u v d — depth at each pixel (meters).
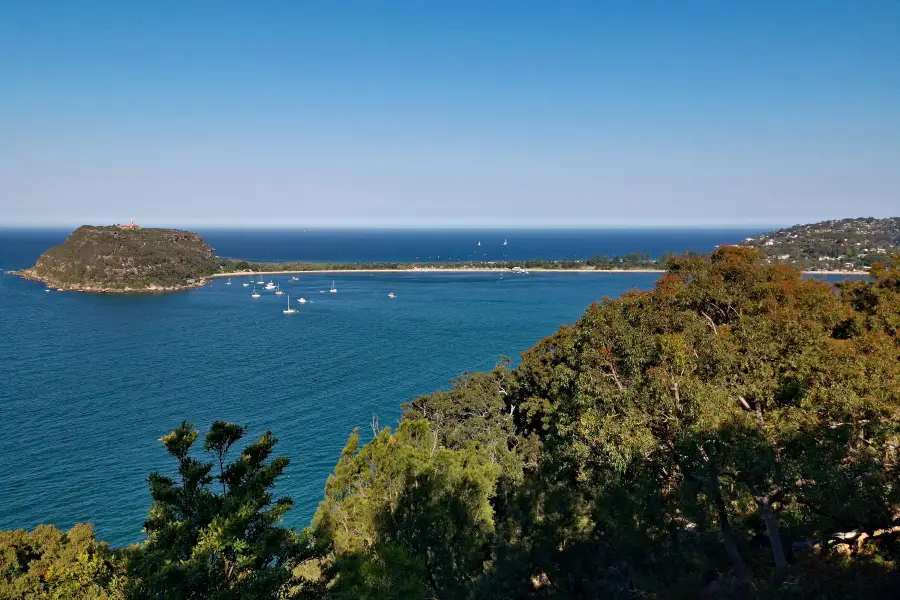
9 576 23.00
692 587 15.36
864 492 14.65
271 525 16.23
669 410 17.09
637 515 16.80
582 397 19.58
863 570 13.80
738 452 14.91
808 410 16.89
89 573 17.84
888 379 17.80
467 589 16.80
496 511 24.55
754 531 20.09
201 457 51.44
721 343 19.25
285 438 57.28
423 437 27.47
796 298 28.95
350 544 18.66
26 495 44.78
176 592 13.40
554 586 17.36
